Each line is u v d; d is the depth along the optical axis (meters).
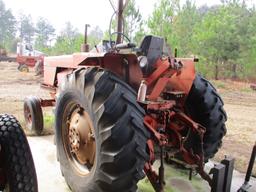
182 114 3.36
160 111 3.19
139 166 2.61
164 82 2.96
